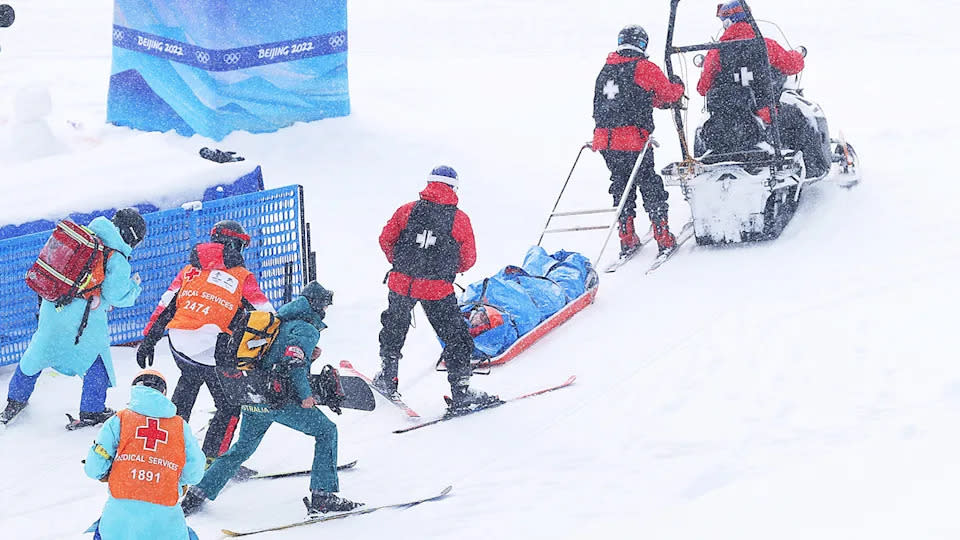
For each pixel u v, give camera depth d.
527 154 52.06
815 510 21.31
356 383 29.08
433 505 25.45
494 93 62.00
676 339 33.41
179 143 51.09
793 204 41.22
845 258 37.34
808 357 30.75
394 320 31.02
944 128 49.50
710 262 39.06
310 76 53.69
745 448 26.52
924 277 34.75
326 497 25.27
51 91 62.25
